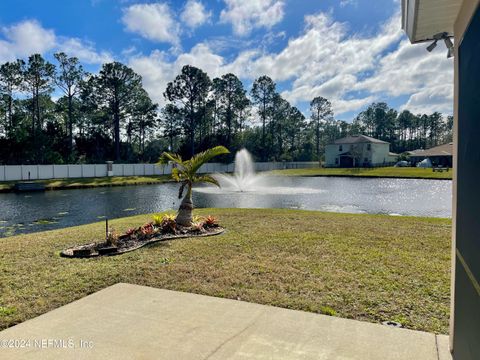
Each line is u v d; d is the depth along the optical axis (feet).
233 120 139.64
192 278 12.14
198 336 7.84
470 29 5.32
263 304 9.81
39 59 101.04
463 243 5.79
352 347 7.30
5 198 54.08
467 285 5.39
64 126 119.65
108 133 126.31
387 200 46.62
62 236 19.95
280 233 20.24
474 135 4.89
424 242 17.67
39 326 8.43
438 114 213.46
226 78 133.90
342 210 38.37
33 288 11.22
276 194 54.29
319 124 187.01
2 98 101.24
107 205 45.85
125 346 7.41
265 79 149.79
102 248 15.93
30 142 95.71
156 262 14.24
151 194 59.11
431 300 10.01
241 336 7.82
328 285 11.30
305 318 8.79
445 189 60.49
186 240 18.60
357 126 219.82
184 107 125.70
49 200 51.37
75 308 9.53
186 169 21.58
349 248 16.39
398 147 204.54
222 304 9.76
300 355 6.99
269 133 153.79
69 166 83.10
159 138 146.82
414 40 8.75
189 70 122.83
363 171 106.22
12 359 6.92
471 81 5.19
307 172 111.86
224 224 23.77
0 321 8.80
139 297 10.33
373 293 10.57
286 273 12.59
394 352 7.10
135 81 118.32
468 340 5.32
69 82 108.99
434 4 6.41
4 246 17.40
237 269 13.15
